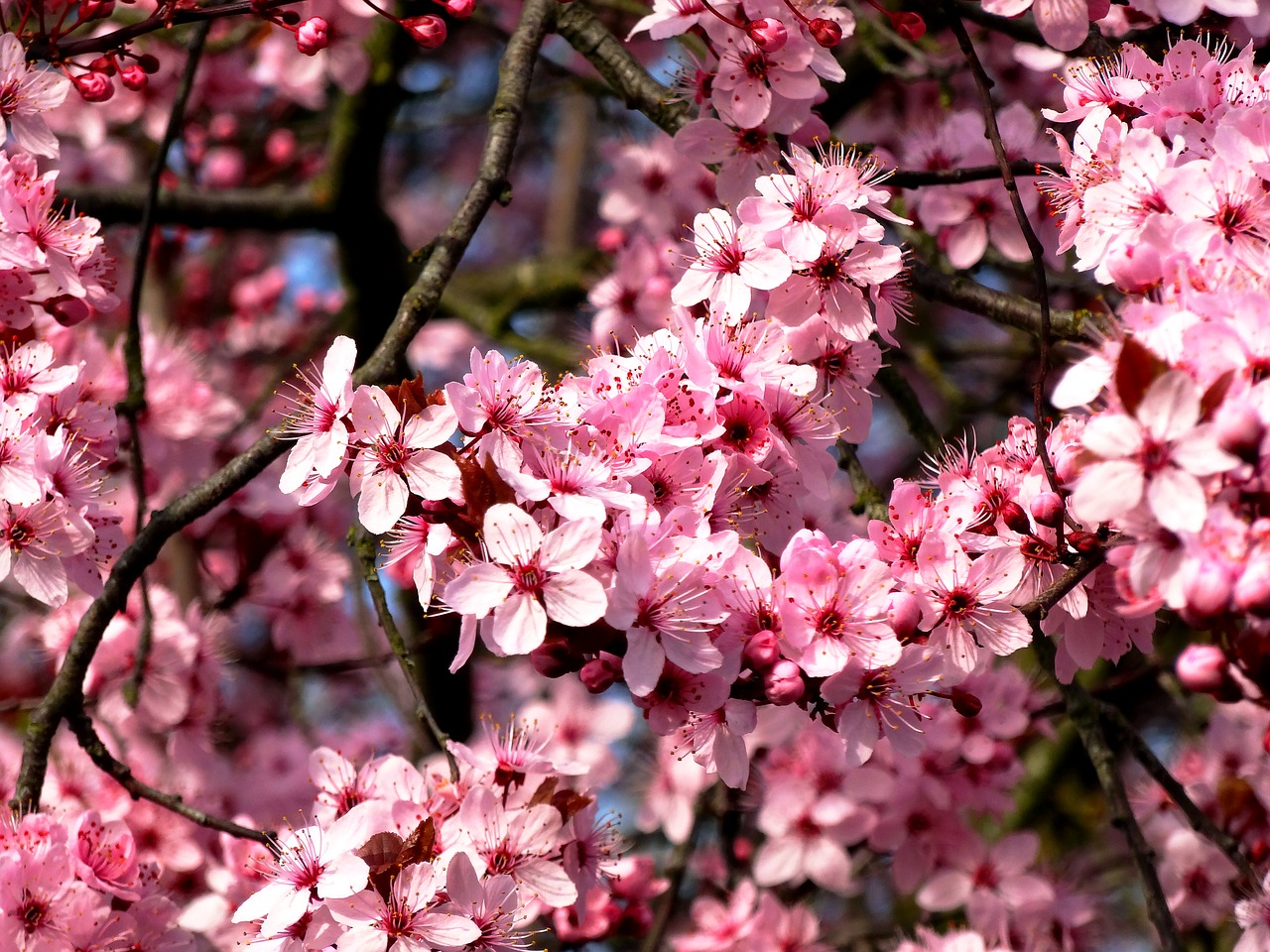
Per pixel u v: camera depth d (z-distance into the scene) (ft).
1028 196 14.73
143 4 18.53
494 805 10.45
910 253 11.73
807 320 10.94
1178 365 7.76
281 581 17.10
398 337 11.62
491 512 8.58
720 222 11.14
